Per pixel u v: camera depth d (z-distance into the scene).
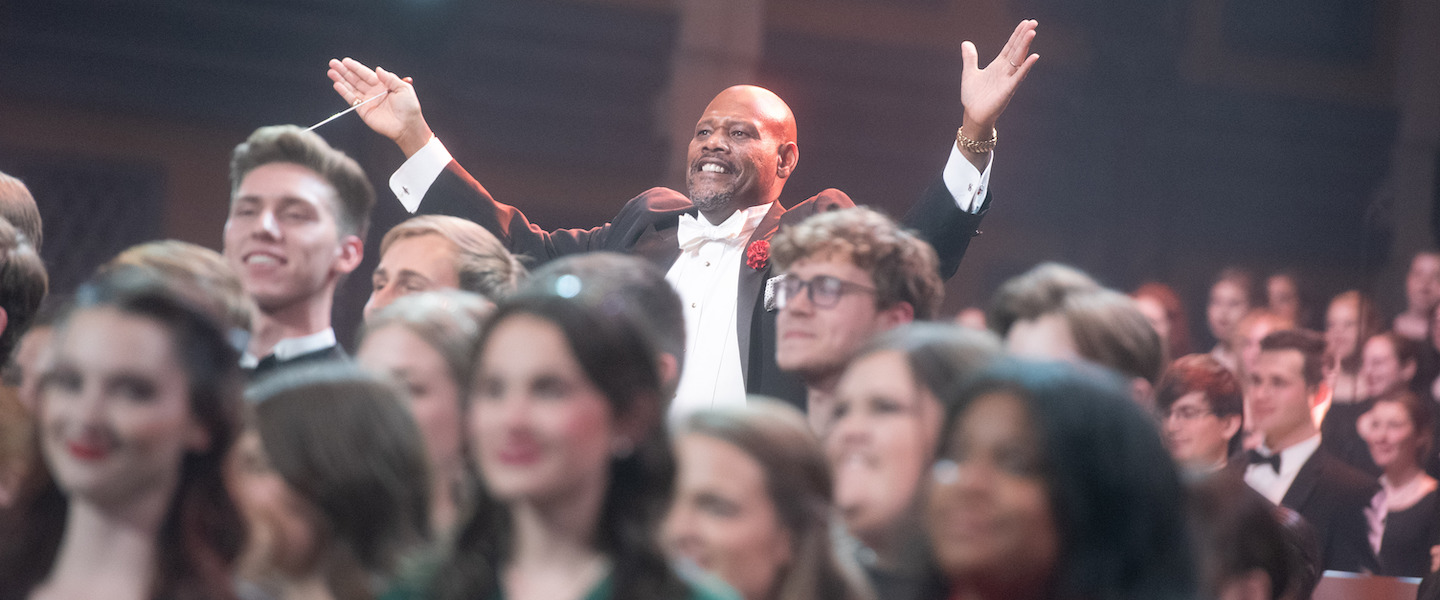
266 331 6.39
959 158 7.62
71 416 3.31
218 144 19.62
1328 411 12.25
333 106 19.73
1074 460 2.98
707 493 4.30
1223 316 16.72
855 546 4.53
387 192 19.14
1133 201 22.92
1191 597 3.05
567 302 3.43
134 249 4.82
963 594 3.12
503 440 3.32
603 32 20.89
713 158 7.97
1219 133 23.28
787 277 6.03
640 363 3.46
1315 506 9.47
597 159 20.92
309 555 3.82
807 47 21.78
